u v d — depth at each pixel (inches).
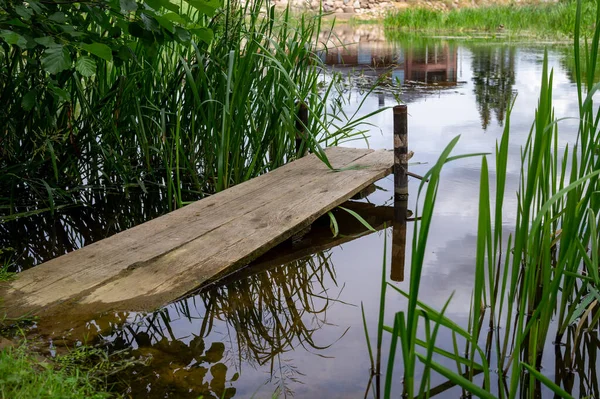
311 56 195.6
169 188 166.4
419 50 475.5
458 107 287.3
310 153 199.9
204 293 123.5
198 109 178.4
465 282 125.0
